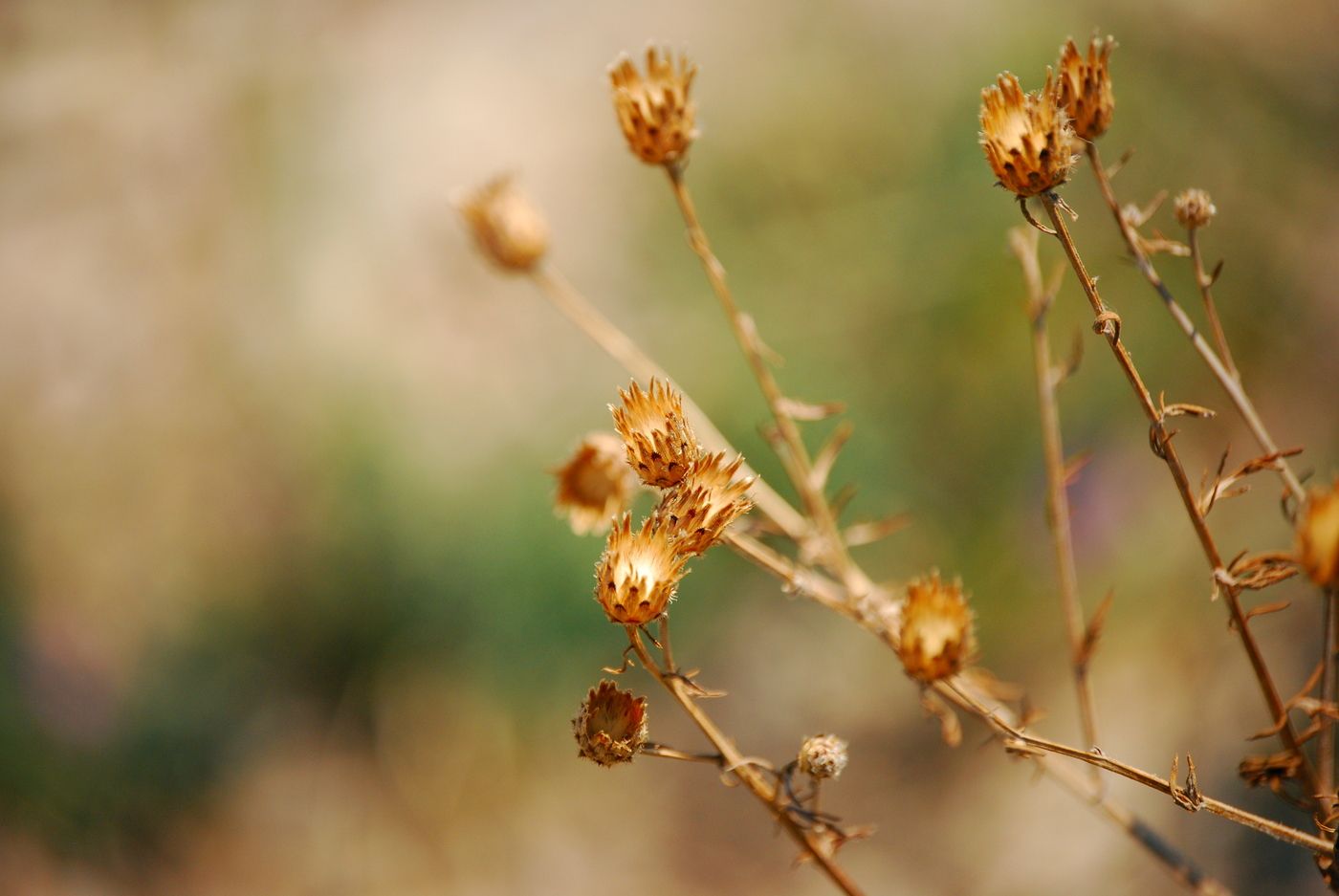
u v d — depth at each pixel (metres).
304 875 1.25
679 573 0.41
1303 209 1.14
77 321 1.52
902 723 1.19
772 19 1.42
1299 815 0.90
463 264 1.52
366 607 1.36
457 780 1.28
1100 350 1.15
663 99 0.45
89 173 1.60
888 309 1.23
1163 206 1.14
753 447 1.20
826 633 1.27
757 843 1.18
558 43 1.71
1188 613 1.05
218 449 1.43
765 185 1.34
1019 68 1.25
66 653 1.35
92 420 1.46
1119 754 1.02
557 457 1.35
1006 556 1.15
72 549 1.41
